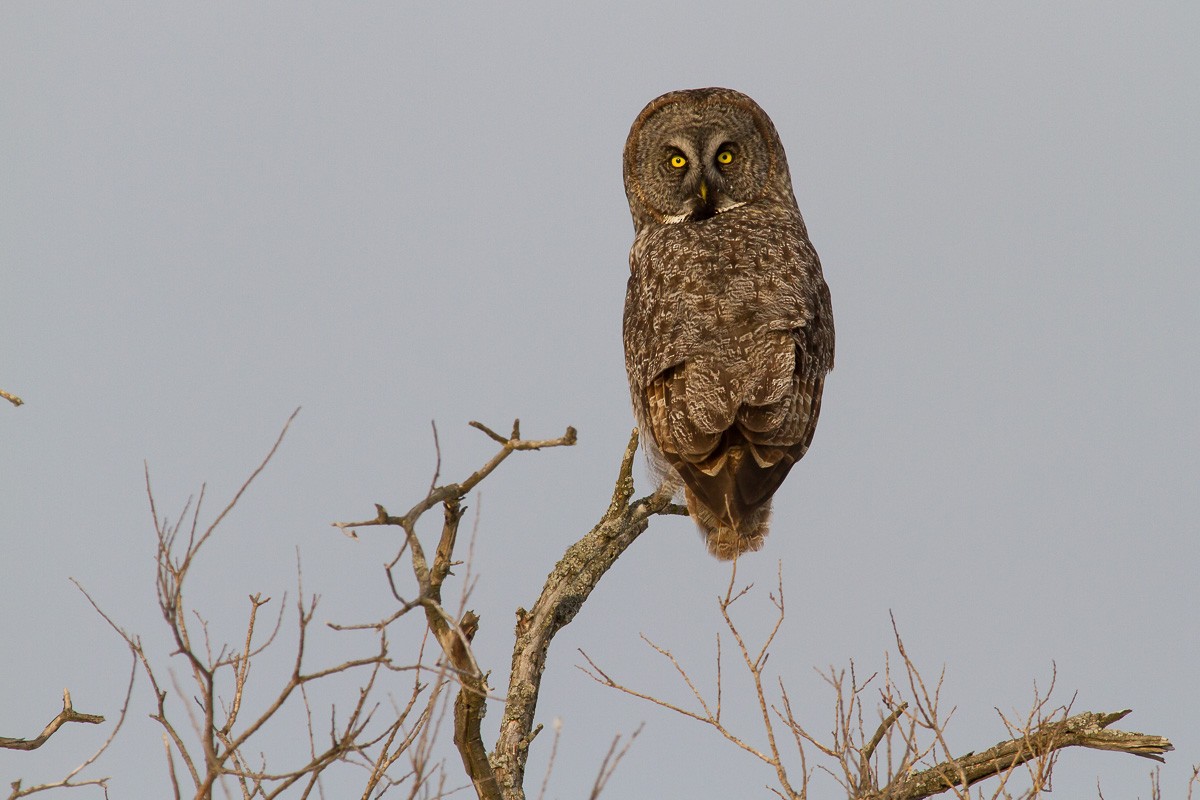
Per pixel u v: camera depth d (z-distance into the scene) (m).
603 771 7.85
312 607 7.01
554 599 11.52
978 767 9.90
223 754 7.11
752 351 13.72
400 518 7.45
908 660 9.45
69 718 9.27
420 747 7.45
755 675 8.91
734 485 13.05
